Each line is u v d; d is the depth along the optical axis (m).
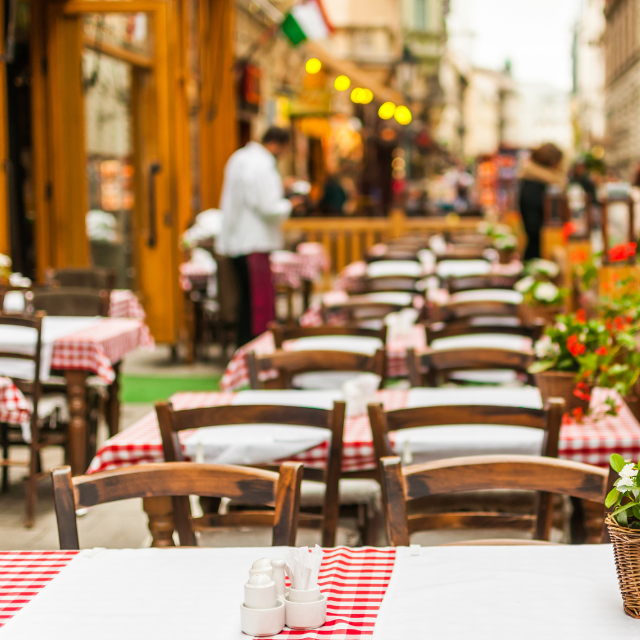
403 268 9.13
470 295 6.89
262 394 3.79
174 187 9.52
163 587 1.83
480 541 2.28
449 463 2.19
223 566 1.95
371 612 1.69
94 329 5.31
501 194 36.06
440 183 30.47
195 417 2.75
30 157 9.78
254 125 17.30
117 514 4.86
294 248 11.61
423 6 43.56
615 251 4.05
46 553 2.04
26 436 4.58
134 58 9.49
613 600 1.72
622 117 33.44
